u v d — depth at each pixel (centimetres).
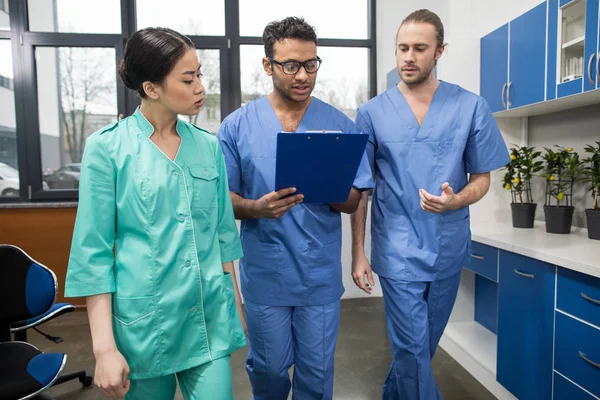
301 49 119
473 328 247
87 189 83
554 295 155
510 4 236
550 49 188
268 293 135
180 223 89
